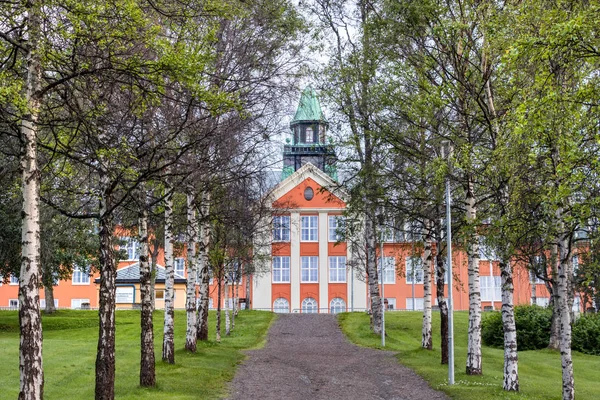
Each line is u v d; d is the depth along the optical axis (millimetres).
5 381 19781
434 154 24922
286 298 69688
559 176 15438
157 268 62469
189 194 22688
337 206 69562
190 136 17734
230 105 15227
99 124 14766
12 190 16453
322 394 20359
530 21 16109
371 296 39531
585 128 15055
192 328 26969
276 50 23125
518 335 36719
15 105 12344
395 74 23234
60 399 17531
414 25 22391
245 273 41781
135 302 60875
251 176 25844
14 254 36781
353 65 27375
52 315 52188
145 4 14680
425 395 19875
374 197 25875
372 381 22750
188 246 26922
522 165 17594
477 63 22359
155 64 13469
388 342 36750
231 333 40750
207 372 22297
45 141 15578
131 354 26422
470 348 23109
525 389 21219
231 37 21641
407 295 73688
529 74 17391
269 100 22359
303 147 68375
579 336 34812
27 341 11672
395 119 24297
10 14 12352
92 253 42562
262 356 29422
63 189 15586
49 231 34281
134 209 20031
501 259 19547
